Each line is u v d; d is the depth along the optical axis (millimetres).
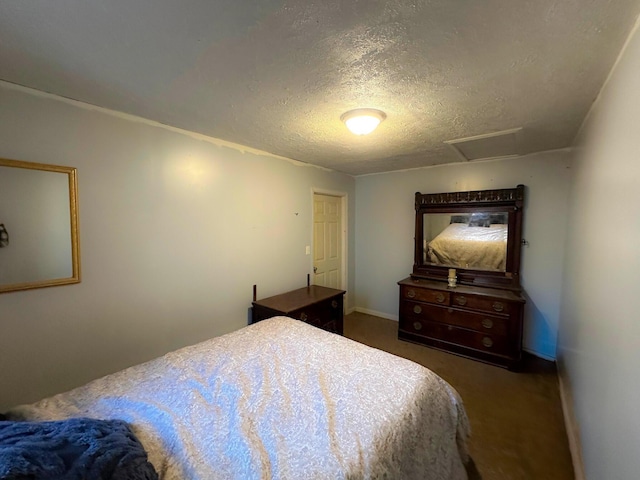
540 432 1965
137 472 815
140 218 2131
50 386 1771
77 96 1744
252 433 1053
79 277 1850
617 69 1246
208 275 2586
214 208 2600
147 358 2211
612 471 1040
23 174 1638
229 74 1470
